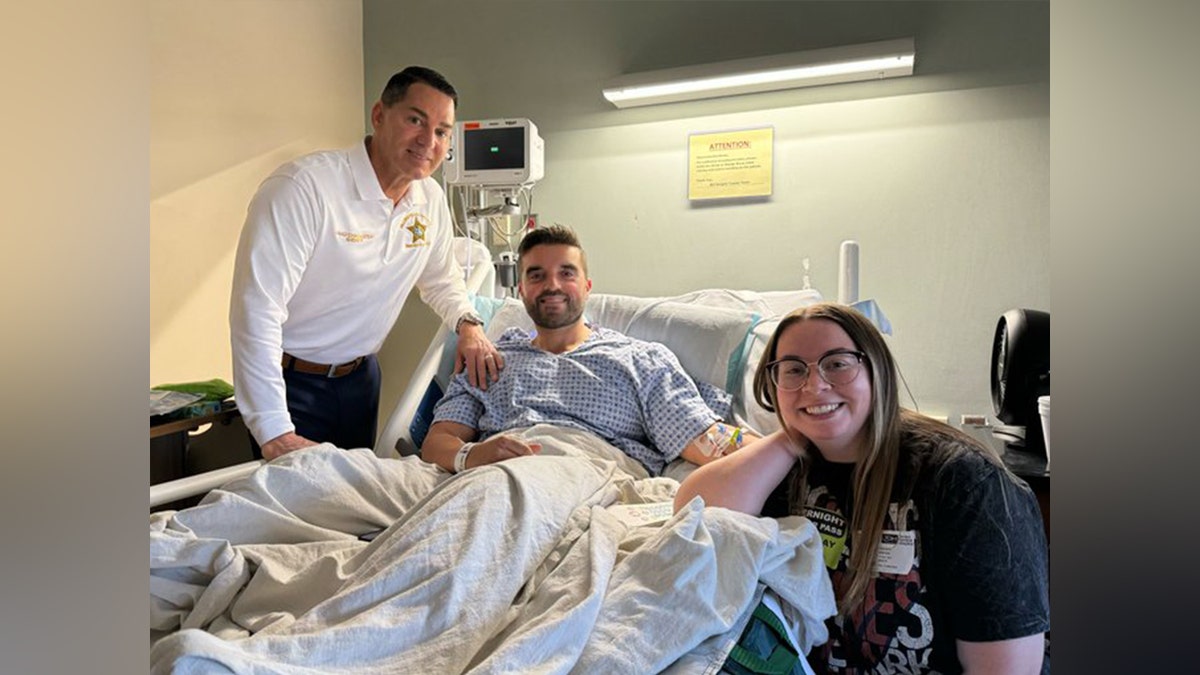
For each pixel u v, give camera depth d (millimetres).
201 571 1056
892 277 2486
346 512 1283
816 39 2510
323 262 1790
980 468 948
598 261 2859
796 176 2584
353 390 2035
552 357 1874
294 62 2875
